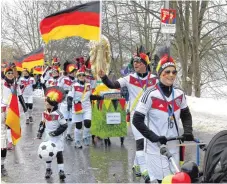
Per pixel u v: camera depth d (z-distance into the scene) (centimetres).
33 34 3194
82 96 956
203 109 1445
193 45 2061
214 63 2452
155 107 471
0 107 754
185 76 2077
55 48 2830
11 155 880
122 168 765
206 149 390
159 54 499
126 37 2548
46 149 691
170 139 461
